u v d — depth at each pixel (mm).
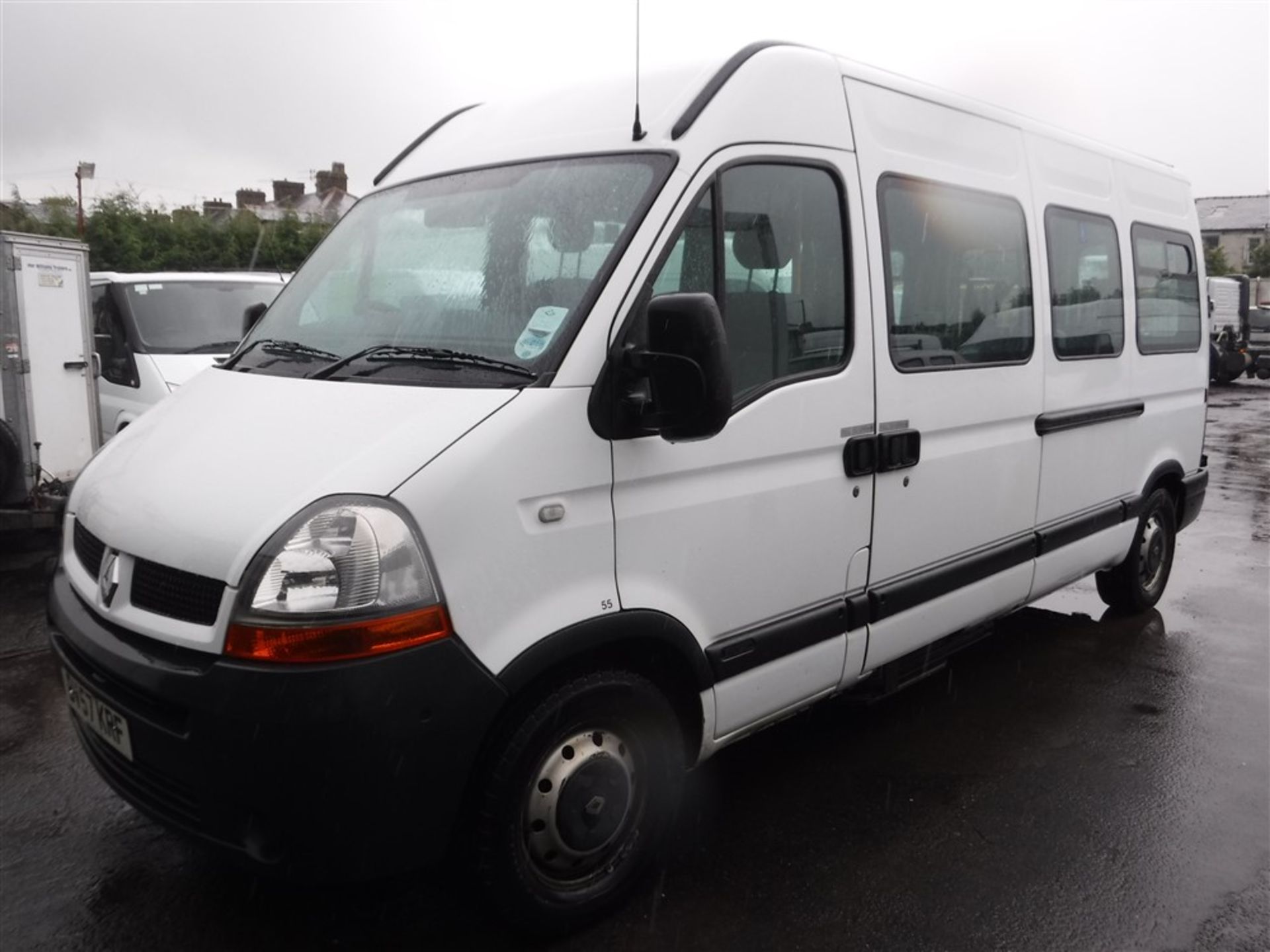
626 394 2988
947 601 4336
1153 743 4578
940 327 4199
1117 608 6395
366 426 2820
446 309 3299
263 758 2535
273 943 3104
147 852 3574
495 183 3566
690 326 2744
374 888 3379
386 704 2557
